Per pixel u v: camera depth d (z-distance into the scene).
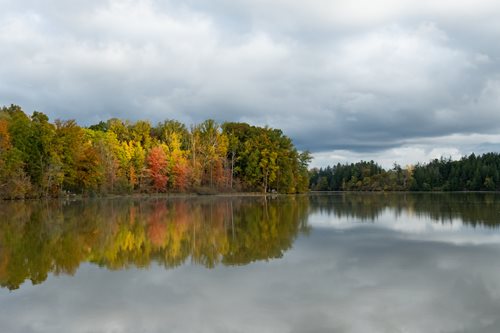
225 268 18.25
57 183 73.06
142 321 11.92
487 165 154.38
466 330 10.94
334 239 25.94
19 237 28.02
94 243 25.58
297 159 122.44
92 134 90.62
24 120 70.50
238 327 11.34
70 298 14.19
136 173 95.75
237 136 116.56
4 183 64.56
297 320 11.77
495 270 17.14
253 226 33.66
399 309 12.57
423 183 162.25
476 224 32.41
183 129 117.00
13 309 13.11
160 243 25.52
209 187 105.19
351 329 11.09
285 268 18.05
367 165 194.75
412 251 21.53
